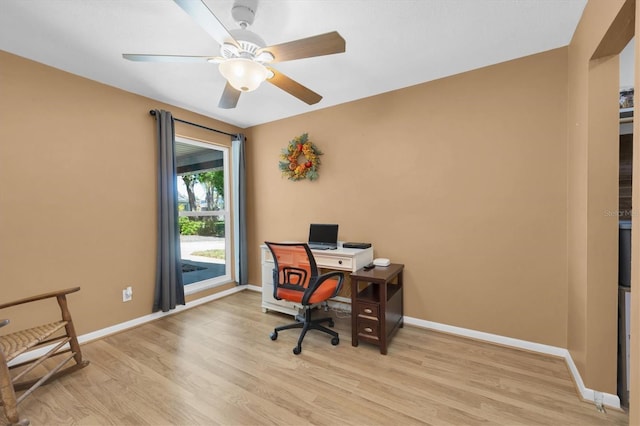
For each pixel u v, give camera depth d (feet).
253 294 12.42
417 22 5.82
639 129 3.19
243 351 7.43
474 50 6.88
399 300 8.59
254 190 12.80
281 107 10.44
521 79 7.20
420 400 5.48
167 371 6.52
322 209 10.70
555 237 6.90
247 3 5.11
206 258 12.14
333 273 7.66
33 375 6.39
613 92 5.08
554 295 6.93
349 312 10.19
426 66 7.61
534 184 7.11
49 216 7.30
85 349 7.56
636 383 3.27
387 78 8.27
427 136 8.50
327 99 9.77
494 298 7.66
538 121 7.04
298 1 5.16
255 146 12.69
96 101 8.20
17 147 6.80
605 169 5.18
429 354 7.15
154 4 5.20
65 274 7.57
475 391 5.72
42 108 7.19
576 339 6.03
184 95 9.32
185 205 11.38
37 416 5.16
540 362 6.72
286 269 8.07
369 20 5.73
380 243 9.42
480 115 7.73
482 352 7.22
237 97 6.93
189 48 6.64
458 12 5.52
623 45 4.70
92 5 5.21
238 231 12.44
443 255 8.34
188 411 5.25
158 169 9.55
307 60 7.26
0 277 6.56
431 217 8.50
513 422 4.92
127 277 8.87
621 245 5.31
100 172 8.28
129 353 7.34
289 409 5.28
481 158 7.75
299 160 11.19
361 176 9.74
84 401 5.54
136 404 5.44
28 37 6.15
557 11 5.51
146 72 7.74
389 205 9.21
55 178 7.41
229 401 5.51
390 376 6.25
